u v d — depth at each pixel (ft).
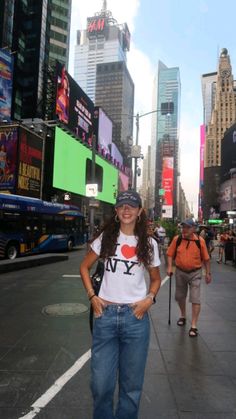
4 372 15.07
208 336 20.36
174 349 18.20
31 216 68.13
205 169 347.97
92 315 10.14
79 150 160.56
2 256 59.26
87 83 551.18
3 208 59.47
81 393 13.21
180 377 14.80
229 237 62.69
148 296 9.71
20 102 249.96
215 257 77.61
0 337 19.81
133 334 9.40
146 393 13.35
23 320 23.17
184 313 22.84
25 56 255.50
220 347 18.54
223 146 252.42
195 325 20.66
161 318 24.34
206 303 29.01
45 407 12.19
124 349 9.53
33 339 19.44
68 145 147.84
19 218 64.08
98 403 9.33
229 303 29.04
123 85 291.58
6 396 12.94
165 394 13.29
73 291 32.83
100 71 301.02
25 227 65.82
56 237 78.02
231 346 18.71
